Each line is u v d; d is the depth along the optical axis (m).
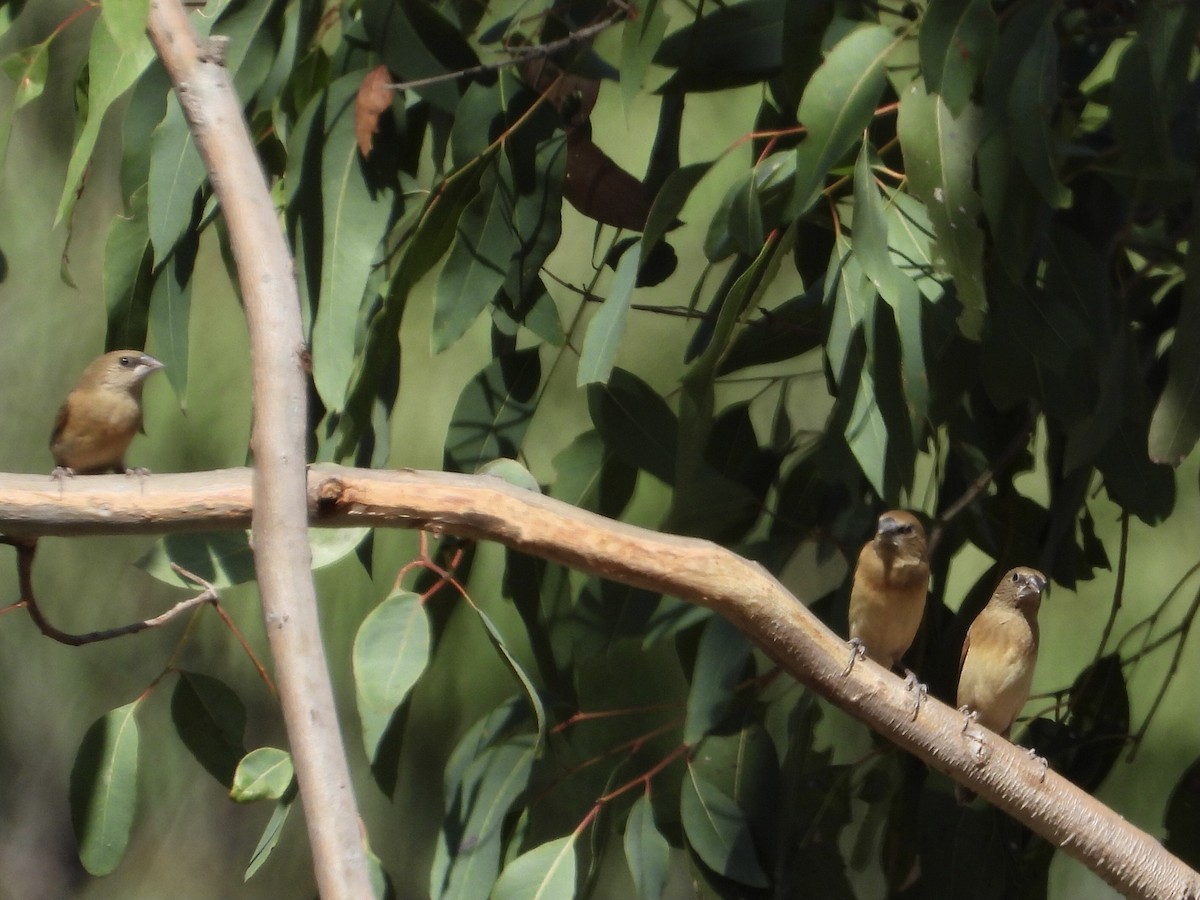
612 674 10.78
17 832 15.52
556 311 8.77
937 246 7.09
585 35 8.39
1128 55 7.23
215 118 6.46
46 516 6.67
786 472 9.77
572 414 11.76
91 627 13.30
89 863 7.90
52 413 12.67
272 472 6.07
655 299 12.01
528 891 8.00
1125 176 8.23
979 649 8.86
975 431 9.33
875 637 8.69
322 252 8.34
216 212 8.72
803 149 7.21
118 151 12.88
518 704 8.76
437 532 7.05
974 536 9.64
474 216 8.40
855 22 8.06
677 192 7.78
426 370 11.34
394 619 7.23
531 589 8.97
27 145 12.63
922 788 9.30
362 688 7.05
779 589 7.26
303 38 8.84
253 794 7.57
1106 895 14.25
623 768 9.61
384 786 8.50
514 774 8.60
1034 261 8.01
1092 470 9.16
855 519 9.32
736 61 8.70
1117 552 12.21
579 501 9.06
